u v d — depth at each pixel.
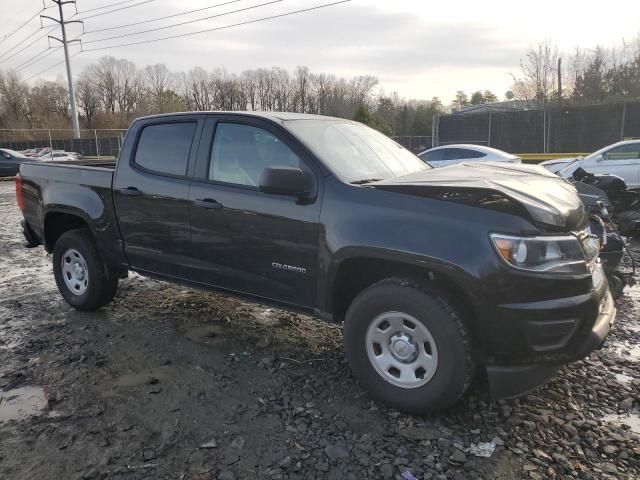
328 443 2.90
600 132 25.22
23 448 2.87
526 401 3.31
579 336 2.95
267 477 2.63
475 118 27.73
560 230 2.92
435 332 2.95
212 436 2.97
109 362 3.95
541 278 2.80
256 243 3.65
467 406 3.26
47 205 4.97
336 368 3.82
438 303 2.94
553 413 3.18
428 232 2.96
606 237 4.55
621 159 11.00
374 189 3.21
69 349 4.18
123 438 2.96
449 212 2.95
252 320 4.82
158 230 4.21
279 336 4.44
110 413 3.22
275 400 3.37
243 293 3.85
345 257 3.21
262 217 3.58
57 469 2.69
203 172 3.97
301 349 4.18
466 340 2.91
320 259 3.36
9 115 78.81
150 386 3.57
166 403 3.34
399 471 2.66
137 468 2.70
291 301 3.60
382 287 3.13
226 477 2.62
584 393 3.42
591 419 3.12
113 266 4.71
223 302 5.33
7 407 3.30
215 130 3.98
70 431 3.03
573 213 3.06
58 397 3.41
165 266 4.25
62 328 4.64
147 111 80.25
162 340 4.36
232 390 3.51
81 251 4.80
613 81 33.88
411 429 3.02
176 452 2.83
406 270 3.20
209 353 4.11
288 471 2.68
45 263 7.20
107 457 2.78
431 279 3.08
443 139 28.62
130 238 4.45
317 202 3.36
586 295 2.92
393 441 2.91
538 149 26.58
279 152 3.63
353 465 2.72
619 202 6.33
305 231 3.39
